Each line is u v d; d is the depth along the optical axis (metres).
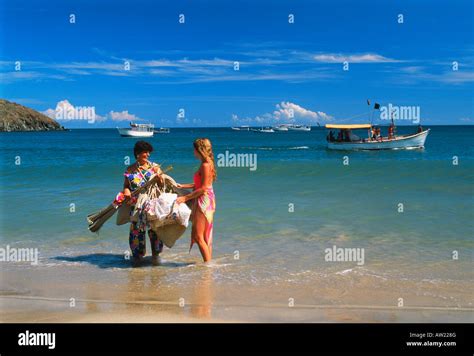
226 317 5.23
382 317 5.22
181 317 5.24
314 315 5.29
